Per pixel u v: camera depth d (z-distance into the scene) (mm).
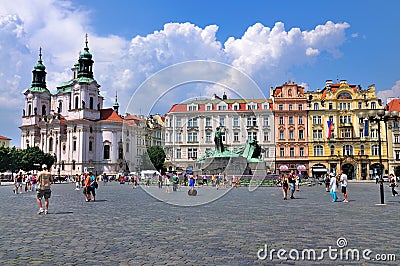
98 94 111125
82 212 20125
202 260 9539
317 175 89312
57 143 109625
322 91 95000
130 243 11602
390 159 88062
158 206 23125
